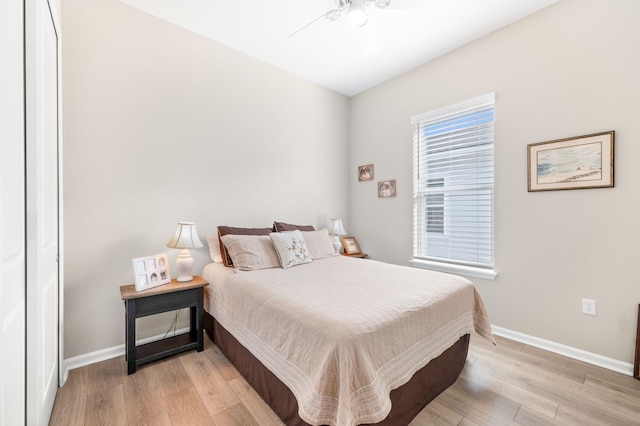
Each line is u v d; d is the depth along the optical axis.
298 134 3.42
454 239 2.92
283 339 1.43
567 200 2.15
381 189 3.59
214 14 2.34
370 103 3.73
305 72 3.33
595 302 2.04
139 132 2.27
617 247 1.95
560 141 2.17
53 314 1.58
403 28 2.50
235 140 2.86
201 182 2.62
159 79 2.38
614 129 1.95
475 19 2.38
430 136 3.12
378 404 1.10
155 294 1.95
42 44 1.37
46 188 1.44
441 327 1.64
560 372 1.91
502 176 2.51
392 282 1.92
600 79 2.00
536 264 2.32
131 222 2.24
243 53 2.91
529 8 2.26
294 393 1.27
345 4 2.08
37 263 1.21
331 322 1.25
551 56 2.22
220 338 2.19
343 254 3.66
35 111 1.21
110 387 1.72
